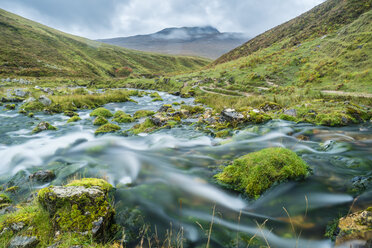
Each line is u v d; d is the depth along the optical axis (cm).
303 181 426
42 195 316
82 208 299
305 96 1702
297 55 4094
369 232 240
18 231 280
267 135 826
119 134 988
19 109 1717
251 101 1631
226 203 393
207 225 334
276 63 4041
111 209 337
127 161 637
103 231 298
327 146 650
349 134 788
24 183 525
